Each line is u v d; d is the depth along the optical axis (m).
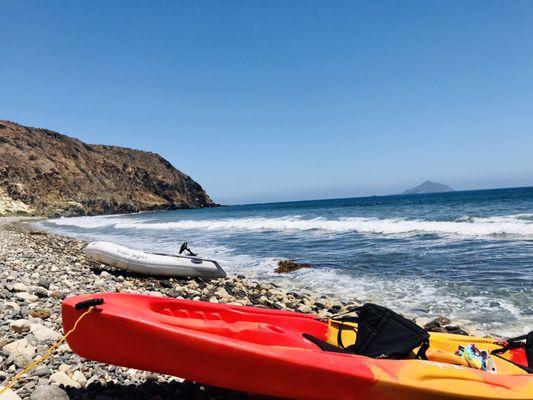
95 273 11.63
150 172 125.00
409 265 13.05
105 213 98.44
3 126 97.50
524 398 3.75
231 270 14.37
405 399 3.67
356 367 3.70
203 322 4.45
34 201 82.44
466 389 3.74
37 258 13.12
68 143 110.75
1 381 4.05
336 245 18.58
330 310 8.71
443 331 7.22
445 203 48.47
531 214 23.31
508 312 8.12
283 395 3.62
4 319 5.77
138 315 3.72
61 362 4.62
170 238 26.20
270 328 4.79
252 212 65.12
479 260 12.93
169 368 3.66
